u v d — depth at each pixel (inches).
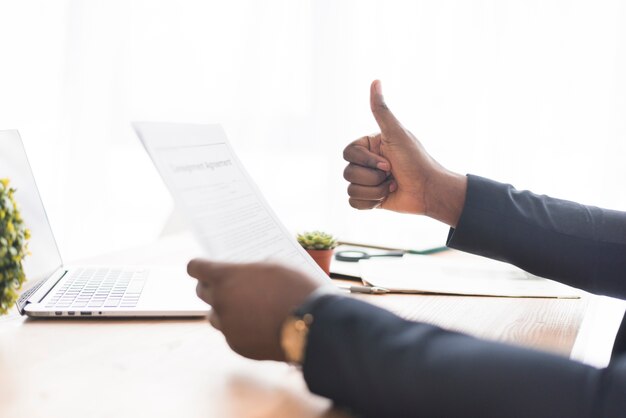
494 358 18.8
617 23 78.8
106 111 101.1
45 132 102.8
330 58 92.7
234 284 22.1
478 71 85.4
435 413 18.4
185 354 26.0
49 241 38.5
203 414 20.6
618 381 18.0
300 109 95.0
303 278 22.1
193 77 98.0
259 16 94.9
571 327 32.8
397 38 89.1
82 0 99.7
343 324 19.8
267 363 25.3
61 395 21.7
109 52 99.9
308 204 95.7
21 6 100.7
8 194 25.7
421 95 88.4
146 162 101.4
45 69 101.6
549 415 17.7
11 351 25.8
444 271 43.5
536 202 36.7
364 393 19.2
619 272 35.0
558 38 81.3
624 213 36.7
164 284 35.7
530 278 43.2
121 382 23.0
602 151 80.6
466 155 86.7
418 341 19.4
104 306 30.8
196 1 96.7
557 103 82.0
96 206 103.1
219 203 26.8
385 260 46.5
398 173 39.5
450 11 86.3
